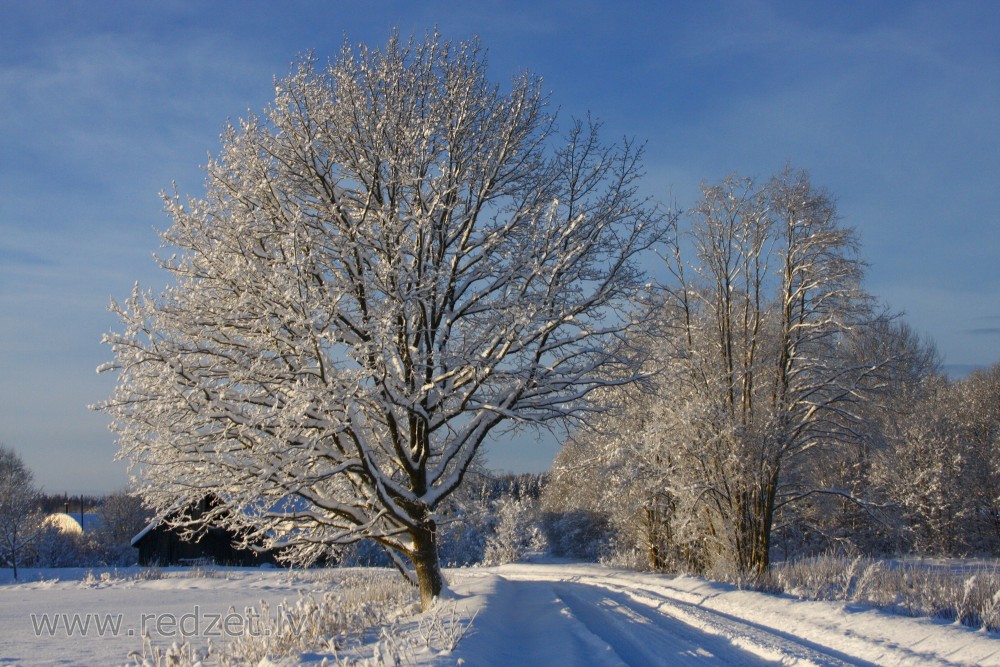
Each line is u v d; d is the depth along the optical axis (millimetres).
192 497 12352
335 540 13180
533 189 14773
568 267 13672
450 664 6652
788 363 27781
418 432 14406
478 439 14219
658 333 15148
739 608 16078
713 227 28141
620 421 25859
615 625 11516
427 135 13680
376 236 13508
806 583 17531
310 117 13812
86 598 22562
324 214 13812
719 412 25688
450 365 13320
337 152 13938
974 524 40406
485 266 14336
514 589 18781
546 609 12711
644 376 14375
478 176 14656
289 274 11883
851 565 16016
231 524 13023
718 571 24000
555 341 13844
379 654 6355
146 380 12039
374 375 12031
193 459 12195
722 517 26703
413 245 13789
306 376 12039
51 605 20391
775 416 25906
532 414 13695
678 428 26359
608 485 30125
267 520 12727
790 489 29188
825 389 27156
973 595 12945
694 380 27078
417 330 13703
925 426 38750
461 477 14172
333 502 13297
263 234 12664
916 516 37938
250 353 12141
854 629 12234
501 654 8305
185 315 12414
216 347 12773
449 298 14352
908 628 11727
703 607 17094
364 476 13344
